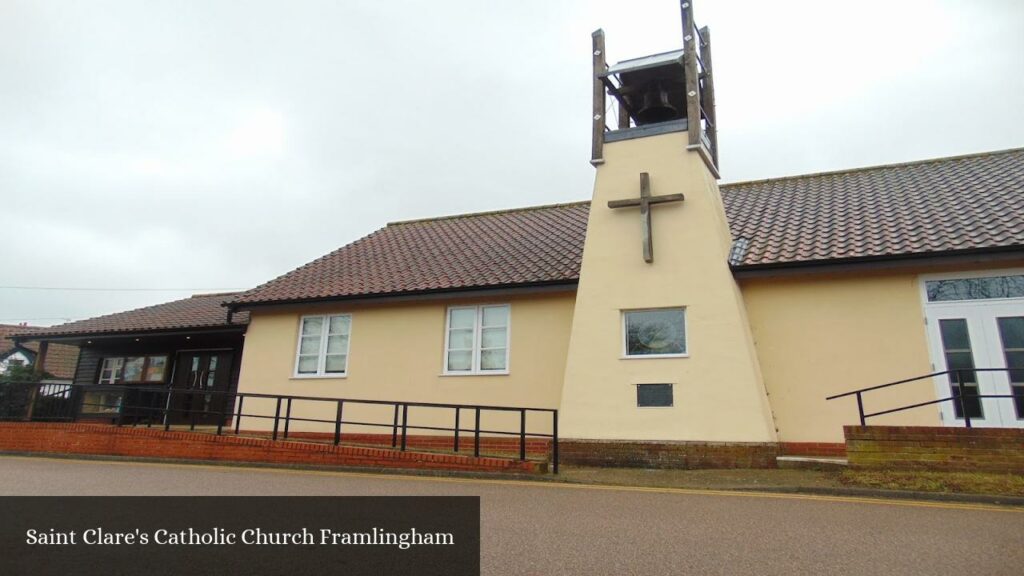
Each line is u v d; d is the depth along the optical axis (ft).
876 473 29.94
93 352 71.61
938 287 37.01
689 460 35.78
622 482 31.83
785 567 17.33
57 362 111.55
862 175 54.85
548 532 21.48
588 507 25.68
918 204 44.27
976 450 29.14
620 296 40.11
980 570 16.75
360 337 51.80
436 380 48.55
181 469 37.76
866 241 39.40
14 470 37.11
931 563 17.42
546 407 44.93
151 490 29.89
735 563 17.75
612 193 42.24
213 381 63.05
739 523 22.48
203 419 61.93
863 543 19.53
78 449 45.75
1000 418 34.35
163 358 66.69
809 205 49.39
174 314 67.21
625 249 40.93
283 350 53.98
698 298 38.37
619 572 17.20
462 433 46.88
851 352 37.99
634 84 45.55
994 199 41.75
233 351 62.69
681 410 36.88
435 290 48.65
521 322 47.21
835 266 38.29
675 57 41.78
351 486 31.19
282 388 53.11
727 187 59.16
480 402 46.88
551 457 38.68
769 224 46.44
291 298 53.47
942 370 35.91
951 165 52.06
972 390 35.24
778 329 39.78
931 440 30.01
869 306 38.19
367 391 50.37
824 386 38.09
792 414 38.29
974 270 36.27
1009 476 27.94
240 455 40.91
